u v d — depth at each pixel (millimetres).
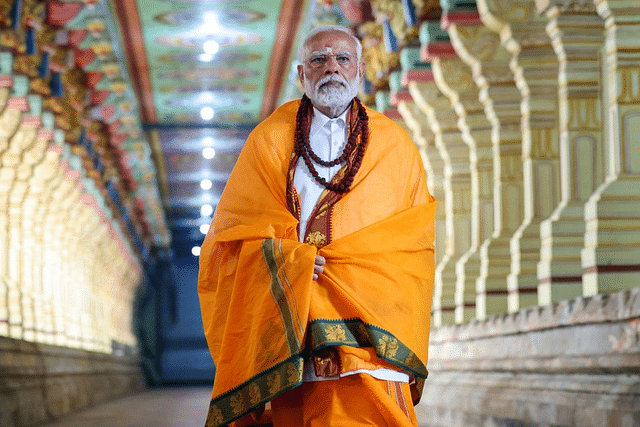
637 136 6426
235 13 13977
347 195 3355
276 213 3332
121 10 13523
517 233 8531
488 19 8453
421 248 3354
